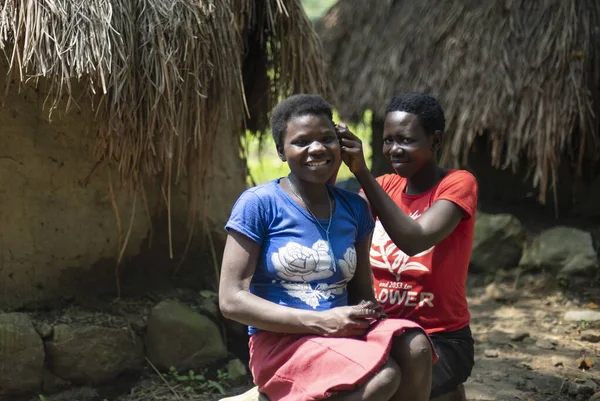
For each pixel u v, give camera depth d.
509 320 5.62
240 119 5.21
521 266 6.25
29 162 4.39
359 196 3.11
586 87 5.98
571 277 6.10
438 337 3.25
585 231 6.53
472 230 3.31
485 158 7.22
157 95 4.09
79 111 4.54
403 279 3.29
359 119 7.35
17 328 4.10
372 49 7.27
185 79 4.25
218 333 4.67
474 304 5.94
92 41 3.88
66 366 4.21
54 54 3.86
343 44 7.66
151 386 4.40
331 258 2.87
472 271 6.34
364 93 7.10
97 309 4.55
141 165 4.33
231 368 4.54
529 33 6.16
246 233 2.82
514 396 4.39
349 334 2.73
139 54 4.11
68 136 4.52
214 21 4.35
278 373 2.79
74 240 4.59
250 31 5.05
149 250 4.91
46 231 4.48
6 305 4.33
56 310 4.45
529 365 4.84
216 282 5.07
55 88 4.44
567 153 6.78
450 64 6.43
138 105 4.15
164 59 4.11
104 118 4.20
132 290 4.79
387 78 6.89
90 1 3.93
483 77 6.19
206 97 4.29
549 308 5.84
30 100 4.38
